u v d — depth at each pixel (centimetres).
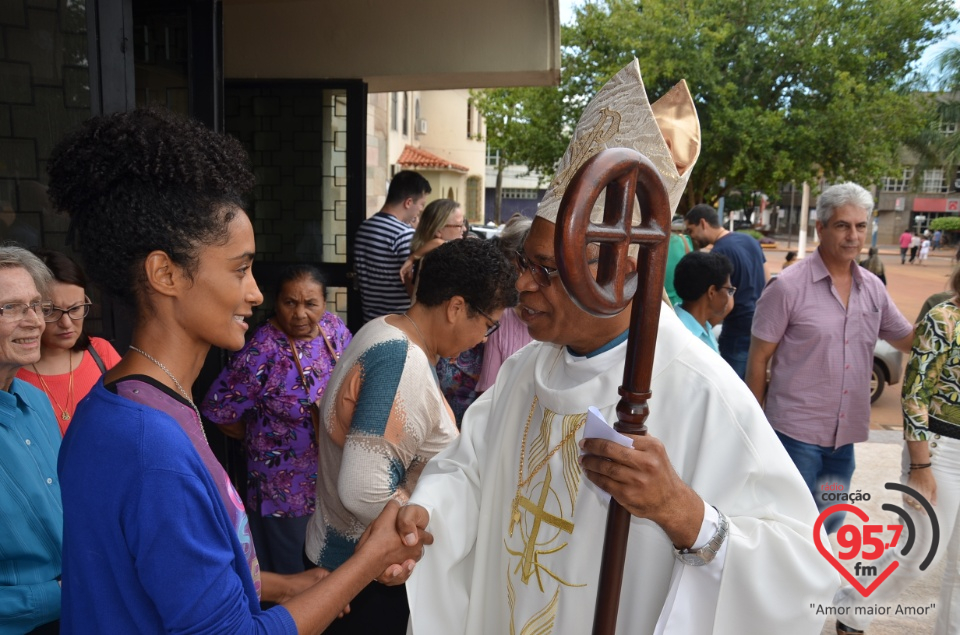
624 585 136
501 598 161
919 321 293
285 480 288
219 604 100
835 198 305
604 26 1288
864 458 483
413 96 2678
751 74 1271
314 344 292
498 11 473
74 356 234
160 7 312
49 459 184
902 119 1235
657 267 98
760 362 327
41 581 175
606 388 141
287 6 488
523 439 161
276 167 518
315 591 126
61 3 246
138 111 103
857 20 1256
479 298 195
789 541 121
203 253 103
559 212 85
